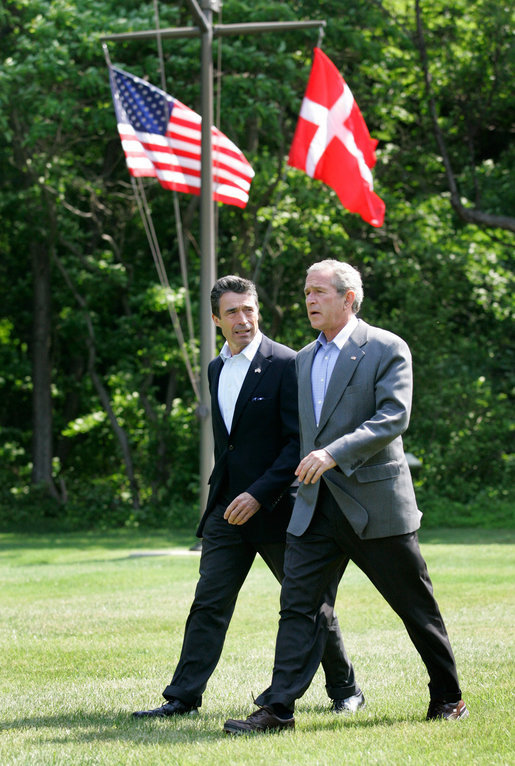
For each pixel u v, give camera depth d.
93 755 4.95
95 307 31.22
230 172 17.70
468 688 6.47
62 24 24.75
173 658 8.12
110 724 5.83
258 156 27.33
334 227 28.48
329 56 27.08
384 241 31.22
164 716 6.04
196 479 29.52
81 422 30.73
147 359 29.78
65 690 6.88
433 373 28.62
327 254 29.08
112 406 30.47
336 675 6.20
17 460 32.44
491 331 31.62
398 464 5.73
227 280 6.59
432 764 4.54
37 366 30.11
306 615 5.74
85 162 30.92
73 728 5.72
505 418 29.19
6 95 24.67
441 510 26.84
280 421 6.44
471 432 28.48
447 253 29.14
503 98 29.92
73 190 30.08
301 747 4.98
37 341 30.08
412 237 29.33
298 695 5.59
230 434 6.45
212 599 6.34
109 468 33.03
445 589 12.04
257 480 6.30
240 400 6.43
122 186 30.27
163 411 30.52
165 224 30.38
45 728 5.73
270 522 6.33
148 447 29.69
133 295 29.67
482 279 30.36
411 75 29.08
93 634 9.42
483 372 30.61
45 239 29.06
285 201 27.56
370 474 5.66
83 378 32.19
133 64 26.34
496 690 6.37
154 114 17.34
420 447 28.23
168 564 16.22
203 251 16.81
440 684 5.74
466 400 28.83
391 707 6.11
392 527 5.63
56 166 27.64
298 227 27.97
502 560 15.63
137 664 7.86
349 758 4.70
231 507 6.18
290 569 5.81
